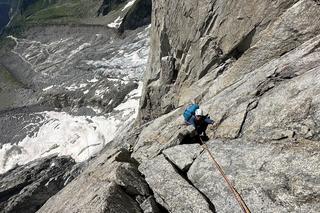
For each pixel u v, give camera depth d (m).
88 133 76.19
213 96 17.91
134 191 12.08
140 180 12.62
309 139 10.58
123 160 14.96
